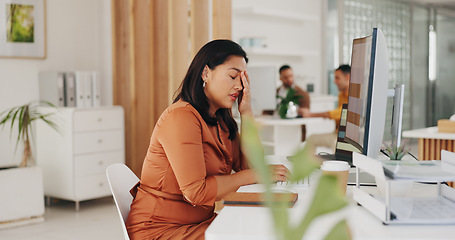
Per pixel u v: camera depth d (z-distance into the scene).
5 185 4.31
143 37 5.32
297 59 8.88
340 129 2.35
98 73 5.45
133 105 5.38
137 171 5.42
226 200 1.53
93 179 5.04
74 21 5.78
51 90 5.25
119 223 4.45
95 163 5.05
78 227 4.32
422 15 9.65
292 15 8.32
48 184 5.12
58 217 4.68
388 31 9.51
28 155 4.64
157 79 5.28
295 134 5.75
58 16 5.64
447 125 3.79
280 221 0.53
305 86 8.70
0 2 5.14
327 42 9.53
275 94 5.79
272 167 1.90
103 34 5.89
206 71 1.93
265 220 1.33
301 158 0.52
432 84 9.67
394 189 1.59
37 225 4.39
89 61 5.93
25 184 4.41
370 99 1.81
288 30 8.72
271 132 5.72
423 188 1.80
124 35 5.53
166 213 1.84
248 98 2.09
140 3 5.29
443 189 1.52
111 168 1.93
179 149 1.75
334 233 0.53
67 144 4.92
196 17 4.78
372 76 1.80
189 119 1.80
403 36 9.60
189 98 1.91
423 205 1.41
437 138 3.76
